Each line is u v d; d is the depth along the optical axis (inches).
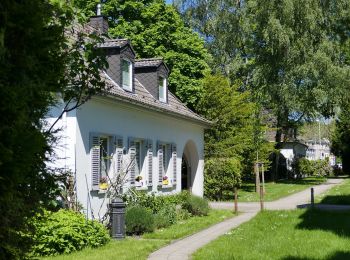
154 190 774.5
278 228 607.2
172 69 1162.0
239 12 1475.1
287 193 1285.7
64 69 199.5
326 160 2527.1
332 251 438.6
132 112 699.4
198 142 1003.3
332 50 1417.3
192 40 1210.6
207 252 443.5
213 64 1501.0
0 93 154.3
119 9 1112.8
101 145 624.4
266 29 1386.6
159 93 832.3
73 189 521.7
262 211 808.9
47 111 191.3
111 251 448.5
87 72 232.7
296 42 1407.5
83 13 233.6
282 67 1457.9
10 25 159.2
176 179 870.4
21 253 171.0
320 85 1416.1
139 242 507.2
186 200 772.6
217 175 1092.5
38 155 187.0
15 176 159.0
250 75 1509.6
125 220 561.0
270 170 1836.9
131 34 1112.8
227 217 757.3
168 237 544.7
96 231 480.7
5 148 152.9
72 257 416.5
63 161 540.4
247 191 1349.7
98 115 601.6
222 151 1152.8
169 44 1181.1
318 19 1422.2
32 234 182.2
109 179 609.3
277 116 1560.0
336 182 1860.2
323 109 1498.5
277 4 1396.4
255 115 1443.2
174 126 868.6
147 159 746.8
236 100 1186.0
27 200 179.8
